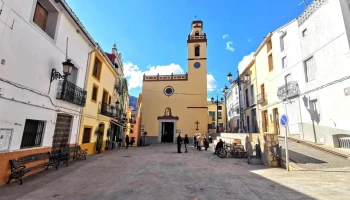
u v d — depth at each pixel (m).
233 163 9.63
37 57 7.53
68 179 6.53
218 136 20.41
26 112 6.98
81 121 11.89
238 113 30.66
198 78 28.58
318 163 7.95
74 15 9.86
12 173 6.12
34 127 7.70
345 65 10.54
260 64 21.70
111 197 4.65
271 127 18.70
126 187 5.48
